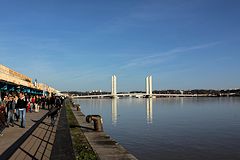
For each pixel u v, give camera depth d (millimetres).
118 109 103188
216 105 135250
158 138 35031
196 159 24844
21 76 34469
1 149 11906
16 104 19969
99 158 12844
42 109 41656
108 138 17844
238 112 85312
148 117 66875
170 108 109062
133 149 28531
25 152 11852
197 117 67000
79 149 14141
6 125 19500
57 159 10922
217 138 35562
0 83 24609
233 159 24859
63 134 17125
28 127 19547
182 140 33719
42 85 58000
